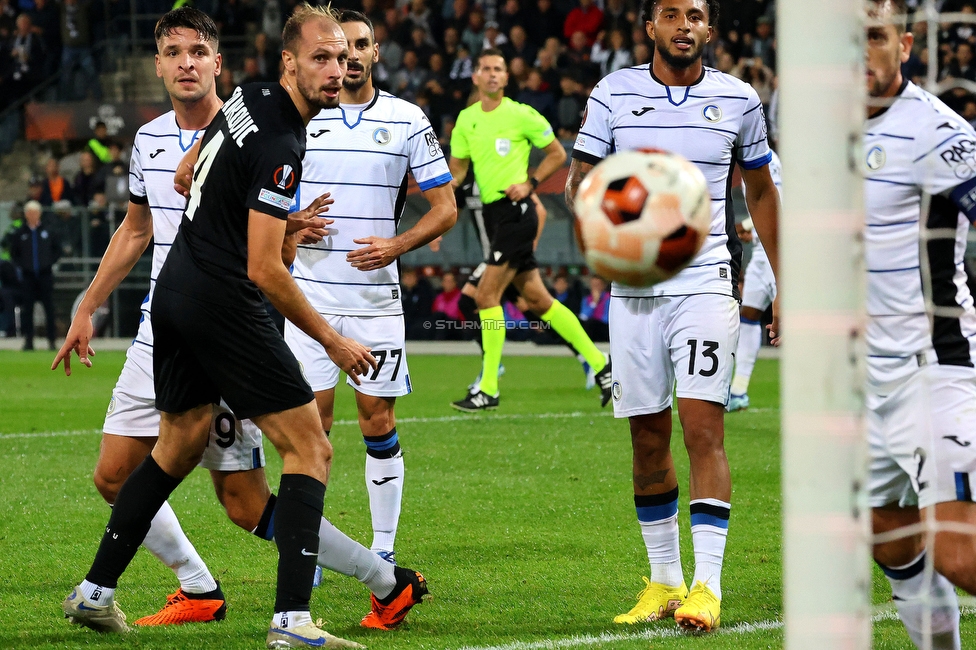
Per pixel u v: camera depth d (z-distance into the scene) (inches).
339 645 316.5
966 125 277.3
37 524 513.7
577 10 1752.0
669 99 368.2
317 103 319.9
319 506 322.7
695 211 272.5
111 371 1257.4
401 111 451.8
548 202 1451.8
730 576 415.2
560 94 1660.9
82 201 1726.1
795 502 198.5
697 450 359.6
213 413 352.5
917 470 279.9
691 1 357.4
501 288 883.4
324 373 443.8
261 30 2050.9
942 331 278.7
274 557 454.9
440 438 757.3
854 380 196.7
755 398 970.7
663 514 371.6
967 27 1464.1
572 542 475.5
